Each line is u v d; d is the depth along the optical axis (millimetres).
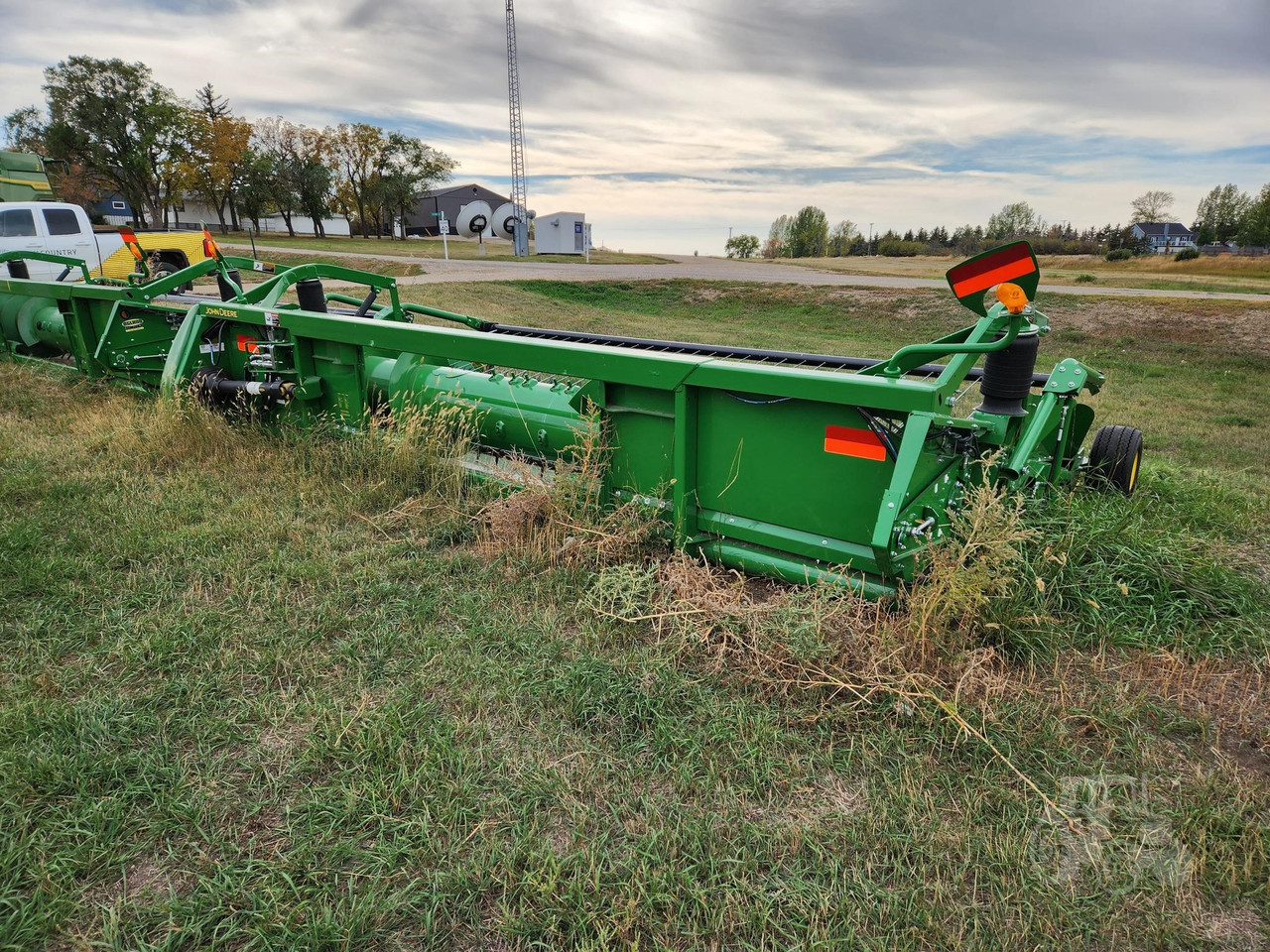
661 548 3994
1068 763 2574
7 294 8250
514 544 3990
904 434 3064
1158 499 5113
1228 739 2770
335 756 2516
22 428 5996
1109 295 25953
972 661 2787
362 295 19609
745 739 2660
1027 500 3648
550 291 27875
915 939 1946
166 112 50156
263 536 4137
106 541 4020
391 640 3217
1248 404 13633
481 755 2580
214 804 2340
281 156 60906
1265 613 3518
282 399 5492
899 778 2502
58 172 45656
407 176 66625
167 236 17203
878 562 3098
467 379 5094
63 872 2090
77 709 2707
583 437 4141
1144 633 3334
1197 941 1964
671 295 28984
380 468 4832
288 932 1914
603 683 2910
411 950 1913
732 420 3643
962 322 23984
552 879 2035
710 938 1954
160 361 6906
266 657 3037
